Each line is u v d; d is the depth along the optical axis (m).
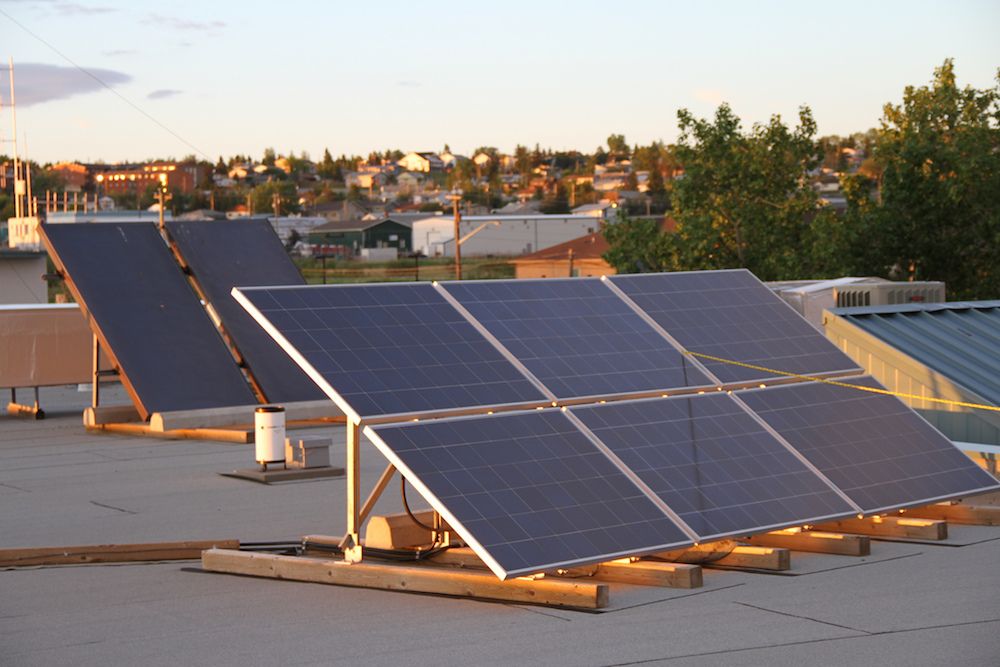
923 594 10.34
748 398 12.74
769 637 8.96
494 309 12.39
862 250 48.84
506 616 9.80
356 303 11.55
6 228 113.88
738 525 10.77
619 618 9.63
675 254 51.81
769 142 52.56
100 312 24.67
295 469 18.78
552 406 11.33
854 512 11.70
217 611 10.27
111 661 8.67
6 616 10.26
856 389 13.82
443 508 9.54
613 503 10.35
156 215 99.44
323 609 10.23
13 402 28.80
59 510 16.19
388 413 10.31
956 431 17.55
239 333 25.69
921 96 53.91
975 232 47.91
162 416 23.64
